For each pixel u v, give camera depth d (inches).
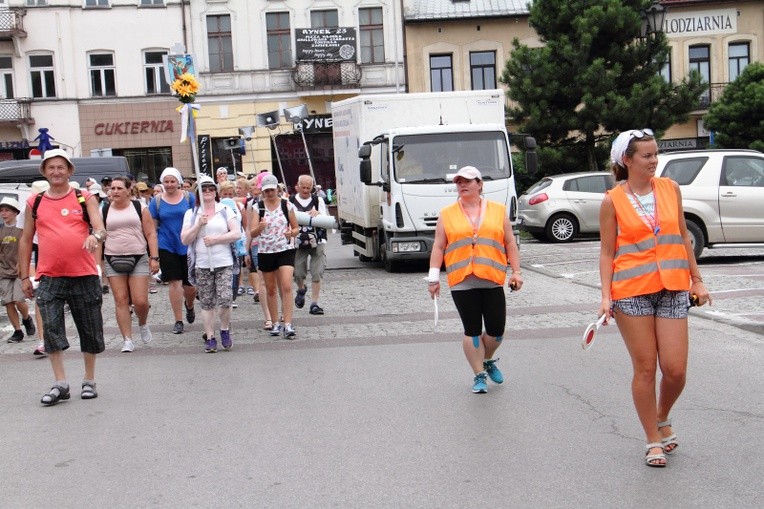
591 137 1224.8
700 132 1604.3
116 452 261.7
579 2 1211.9
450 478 226.7
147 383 357.7
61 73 1550.2
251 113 1583.4
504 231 317.1
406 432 270.8
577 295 565.6
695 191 697.0
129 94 1568.7
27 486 233.3
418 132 722.2
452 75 1609.3
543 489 216.2
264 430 279.0
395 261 756.6
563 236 981.2
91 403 325.7
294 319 512.1
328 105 1592.0
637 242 226.8
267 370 373.4
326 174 1604.3
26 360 419.5
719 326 435.2
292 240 449.1
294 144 1593.3
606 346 397.7
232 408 309.4
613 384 324.8
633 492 212.4
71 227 327.6
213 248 417.7
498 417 284.2
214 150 1588.3
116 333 492.1
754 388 312.2
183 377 366.6
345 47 1573.6
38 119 1552.7
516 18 1600.6
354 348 415.5
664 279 223.1
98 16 1556.3
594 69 1172.5
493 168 723.4
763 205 690.8
